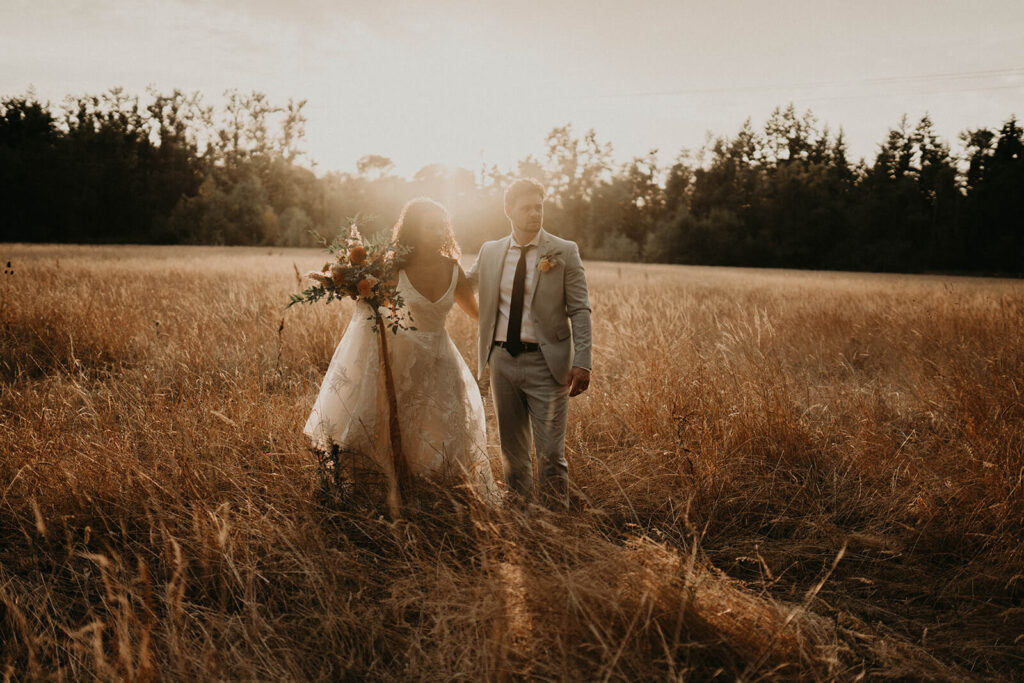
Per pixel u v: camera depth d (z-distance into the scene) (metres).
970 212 60.62
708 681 1.84
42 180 63.41
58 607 2.20
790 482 3.27
